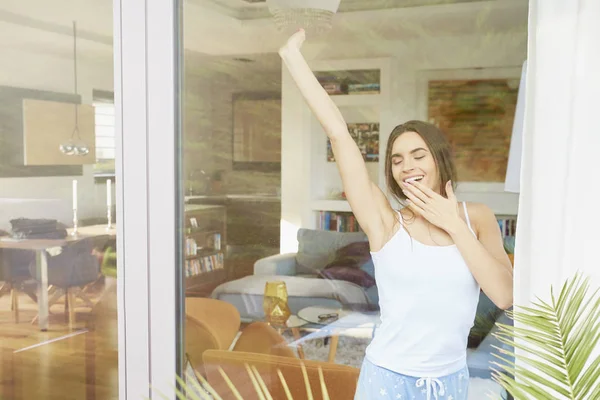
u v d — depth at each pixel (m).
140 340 1.75
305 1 1.56
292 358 1.64
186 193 1.68
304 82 1.58
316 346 1.61
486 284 1.49
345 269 1.58
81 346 2.00
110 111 1.86
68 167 1.93
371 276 1.56
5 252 2.02
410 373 1.54
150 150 1.69
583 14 1.27
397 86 1.52
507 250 1.48
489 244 1.49
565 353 1.03
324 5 1.57
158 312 1.72
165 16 1.65
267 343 1.66
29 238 1.99
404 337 1.54
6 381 2.08
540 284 1.31
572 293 1.17
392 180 1.53
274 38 1.59
